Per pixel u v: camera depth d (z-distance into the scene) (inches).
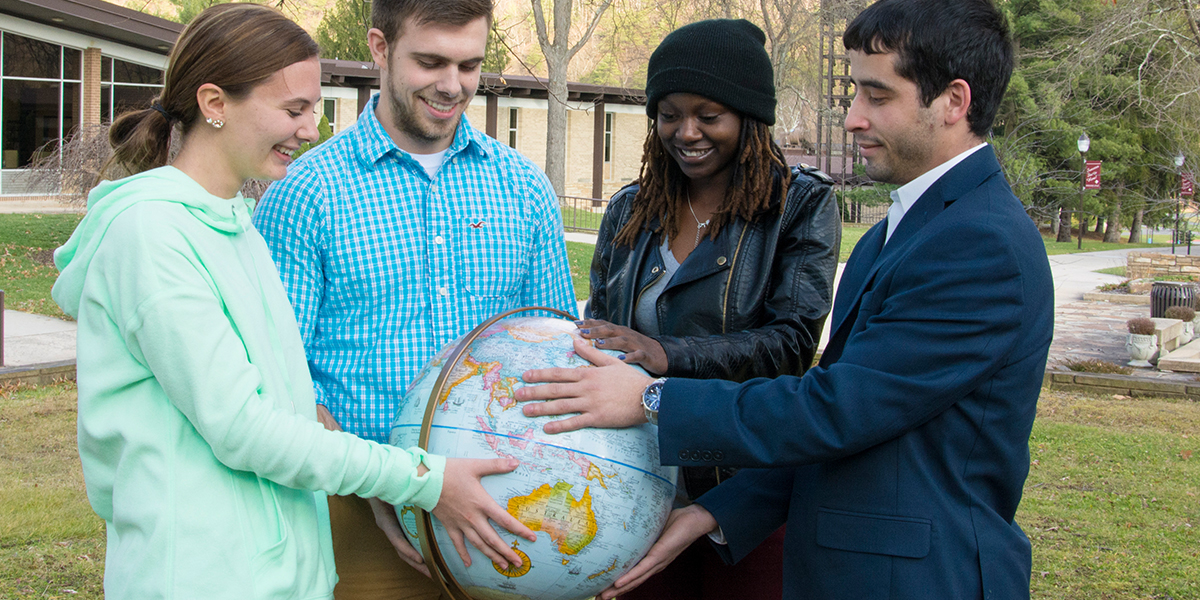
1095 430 308.8
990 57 73.5
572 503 73.9
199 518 67.4
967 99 74.1
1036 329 72.6
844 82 1300.4
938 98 74.0
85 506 197.5
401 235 96.4
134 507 67.2
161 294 65.0
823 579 76.9
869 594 73.8
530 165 106.7
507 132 1190.3
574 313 112.4
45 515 190.4
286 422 69.0
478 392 77.3
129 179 69.2
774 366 97.3
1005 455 74.1
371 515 96.8
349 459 70.7
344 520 96.3
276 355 76.1
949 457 73.9
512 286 103.3
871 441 73.2
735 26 95.0
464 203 99.3
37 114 903.7
